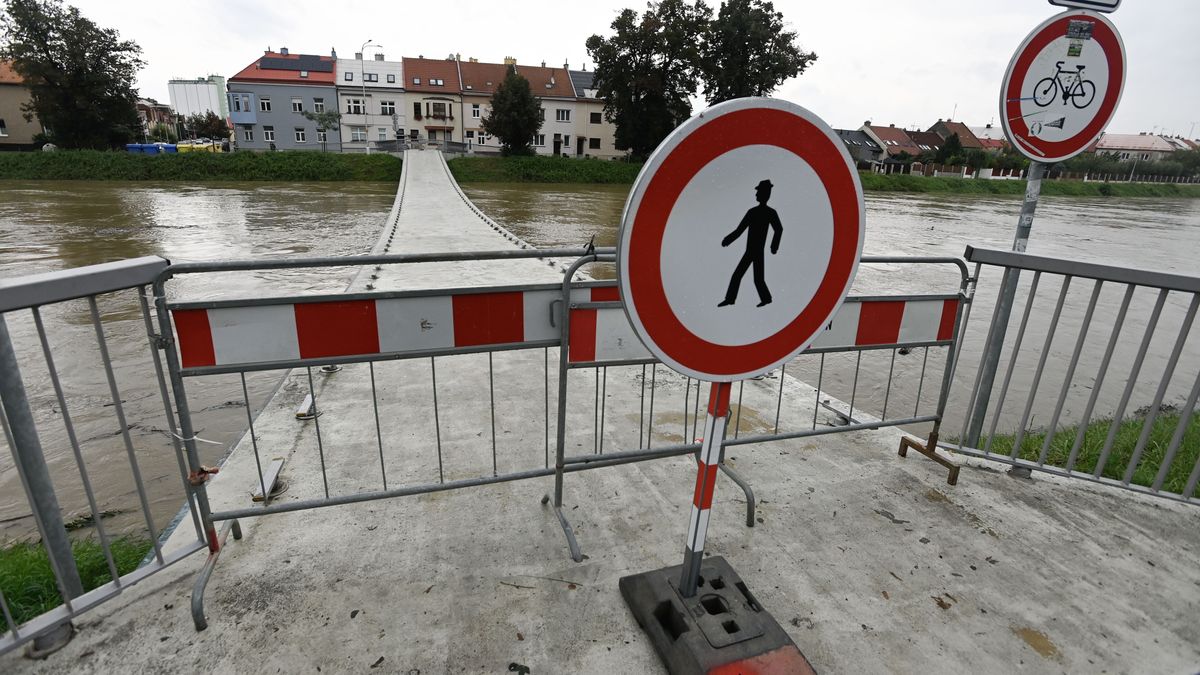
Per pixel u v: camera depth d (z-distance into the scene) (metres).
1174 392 7.05
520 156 54.09
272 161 43.28
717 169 1.46
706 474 1.87
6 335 1.71
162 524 3.54
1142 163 91.12
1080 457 3.78
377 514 2.68
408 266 8.78
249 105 58.69
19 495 3.92
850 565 2.45
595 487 2.96
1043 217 37.81
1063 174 80.69
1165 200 75.62
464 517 2.69
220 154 42.47
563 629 2.06
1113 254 21.12
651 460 3.24
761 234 1.59
